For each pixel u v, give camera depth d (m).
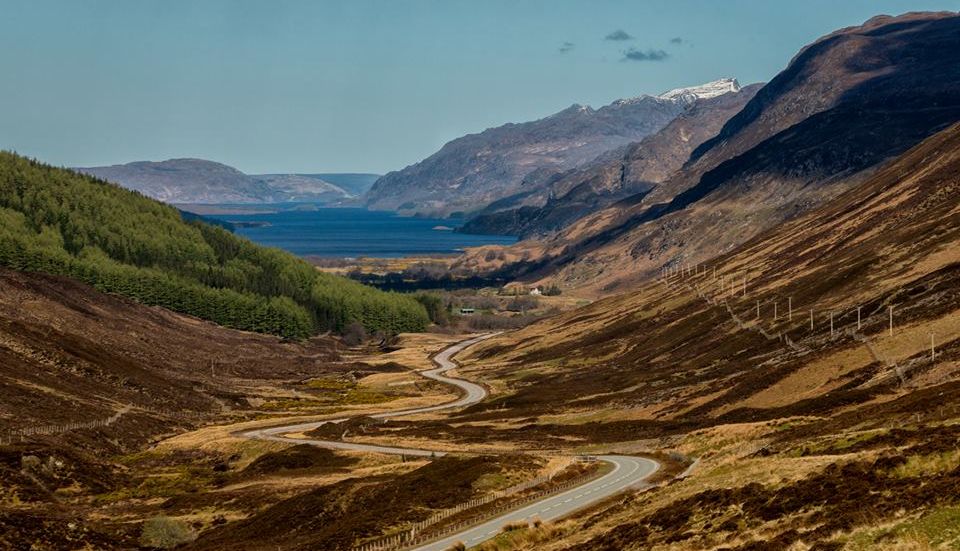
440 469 128.75
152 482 150.12
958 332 146.38
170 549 111.19
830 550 54.84
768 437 116.25
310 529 112.12
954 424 78.69
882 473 66.31
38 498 129.88
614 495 103.50
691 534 68.12
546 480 116.44
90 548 106.62
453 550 87.19
